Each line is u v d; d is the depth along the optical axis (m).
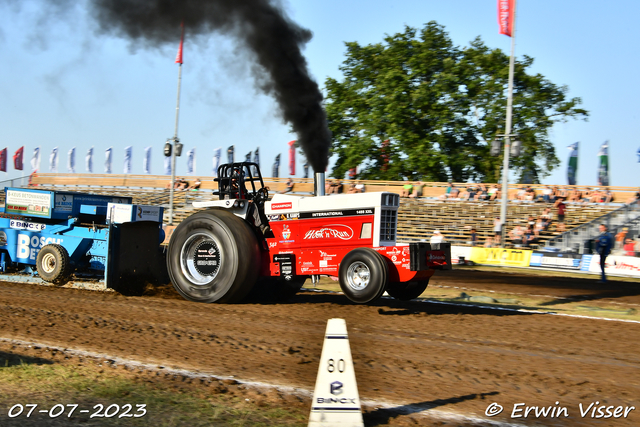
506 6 22.03
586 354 6.55
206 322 7.81
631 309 10.56
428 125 34.16
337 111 35.53
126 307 8.77
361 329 7.66
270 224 10.12
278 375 5.31
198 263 9.82
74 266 10.72
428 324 8.13
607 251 15.91
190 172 37.53
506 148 22.03
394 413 4.39
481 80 33.75
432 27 34.72
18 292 9.88
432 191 28.67
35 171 43.47
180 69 28.44
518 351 6.59
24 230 11.62
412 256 8.84
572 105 33.06
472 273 17.97
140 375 5.15
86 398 4.52
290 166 35.31
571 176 27.67
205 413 4.23
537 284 14.99
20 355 5.72
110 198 12.46
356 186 30.00
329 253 9.59
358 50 36.06
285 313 8.80
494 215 25.61
